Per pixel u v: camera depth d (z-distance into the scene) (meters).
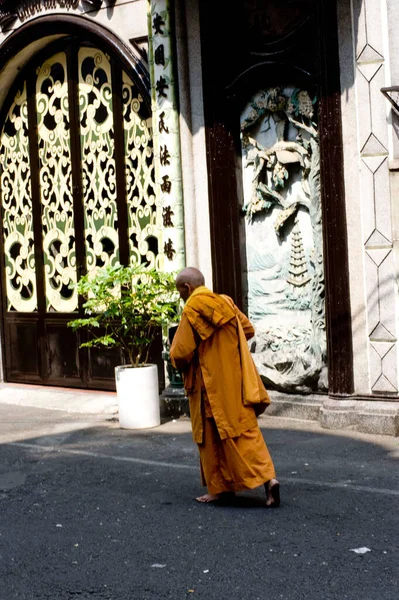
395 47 8.89
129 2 11.02
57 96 12.38
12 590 5.48
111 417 10.80
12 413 11.42
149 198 11.34
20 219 13.04
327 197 9.41
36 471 8.34
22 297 13.05
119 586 5.46
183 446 9.08
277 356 10.09
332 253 9.41
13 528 6.67
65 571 5.75
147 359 11.37
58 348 12.52
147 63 10.92
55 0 11.77
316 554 5.83
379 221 9.12
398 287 9.11
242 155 10.39
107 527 6.60
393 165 8.98
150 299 9.89
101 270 10.02
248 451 6.81
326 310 9.53
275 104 9.91
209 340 6.86
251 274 10.43
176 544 6.16
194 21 10.28
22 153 12.94
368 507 6.79
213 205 10.33
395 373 9.14
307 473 7.84
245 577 5.51
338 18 9.20
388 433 9.06
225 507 6.95
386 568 5.55
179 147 10.48
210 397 6.82
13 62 12.55
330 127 9.33
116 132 11.60
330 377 9.52
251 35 10.10
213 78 10.22
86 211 12.12
